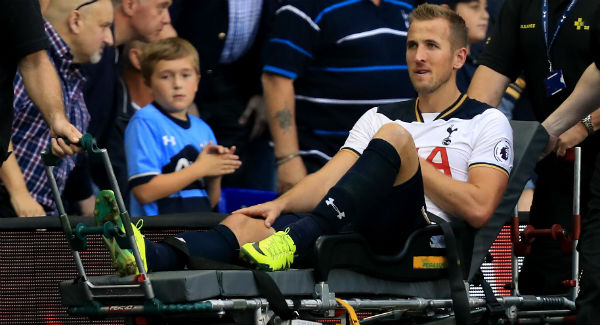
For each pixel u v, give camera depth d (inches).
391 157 414.9
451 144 474.6
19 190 590.9
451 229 425.7
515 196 465.4
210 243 420.8
